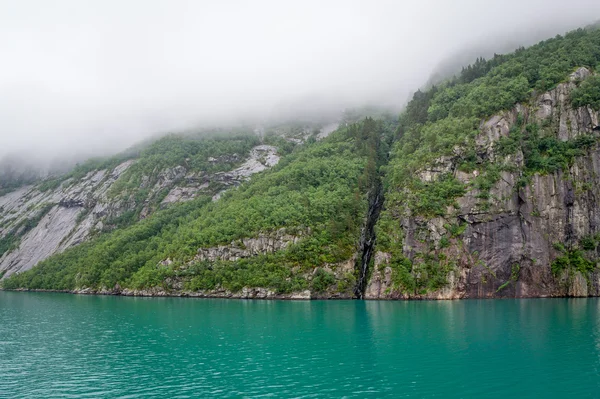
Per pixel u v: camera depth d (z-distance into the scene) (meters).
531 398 45.81
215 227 175.75
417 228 146.75
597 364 57.16
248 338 79.06
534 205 146.50
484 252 142.75
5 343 78.88
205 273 162.88
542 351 64.25
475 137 157.75
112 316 111.81
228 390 50.44
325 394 48.38
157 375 56.94
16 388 52.75
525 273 142.75
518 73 177.62
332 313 108.44
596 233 145.50
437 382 51.34
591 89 154.88
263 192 197.50
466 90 195.50
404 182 160.75
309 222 160.25
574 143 152.25
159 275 173.00
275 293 149.12
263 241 161.12
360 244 160.62
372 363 60.00
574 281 141.88
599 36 181.88
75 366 62.16
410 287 140.25
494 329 81.44
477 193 146.38
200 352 69.12
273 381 53.34
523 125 159.50
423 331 81.38
